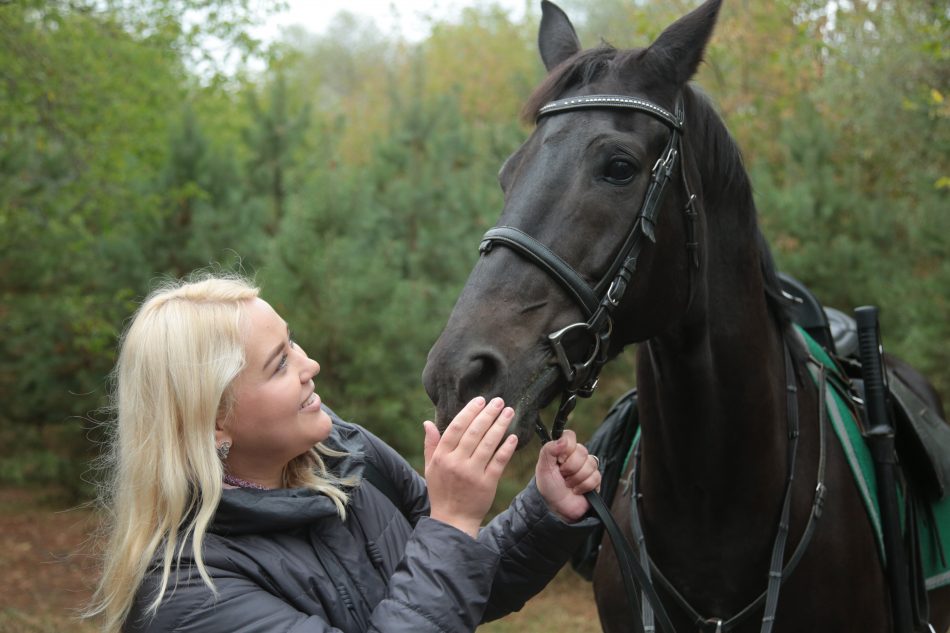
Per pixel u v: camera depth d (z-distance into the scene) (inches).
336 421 59.7
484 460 48.0
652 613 77.2
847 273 223.8
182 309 48.7
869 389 84.6
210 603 45.1
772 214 234.4
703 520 74.2
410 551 46.9
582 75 65.6
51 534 276.1
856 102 303.9
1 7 235.5
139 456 47.3
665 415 73.0
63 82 252.2
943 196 246.2
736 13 334.0
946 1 264.5
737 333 71.4
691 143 69.1
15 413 289.7
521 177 62.3
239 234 263.0
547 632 203.0
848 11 309.6
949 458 93.4
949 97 235.1
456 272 251.3
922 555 88.4
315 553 50.0
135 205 260.7
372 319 224.8
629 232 61.7
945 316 220.7
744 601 74.9
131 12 270.4
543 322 58.0
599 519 60.0
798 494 75.3
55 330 276.4
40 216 269.0
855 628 76.3
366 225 242.4
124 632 47.1
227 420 48.8
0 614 191.2
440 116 317.4
